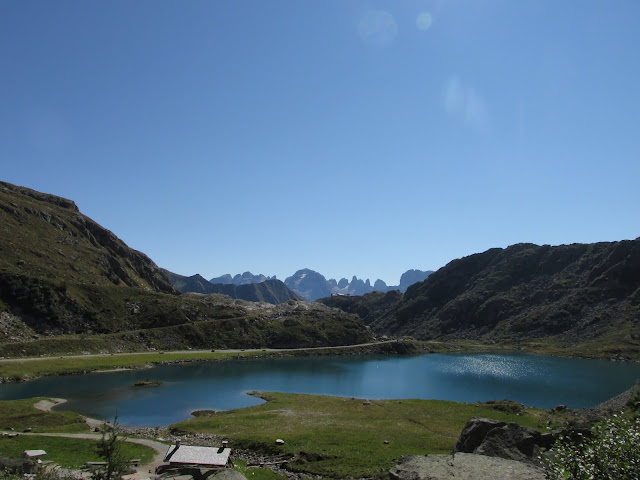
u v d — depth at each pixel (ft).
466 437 131.75
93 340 578.25
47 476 110.93
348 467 160.15
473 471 84.33
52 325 595.88
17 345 496.23
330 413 270.05
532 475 81.71
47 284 638.53
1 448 168.76
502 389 428.56
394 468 90.48
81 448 171.53
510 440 118.01
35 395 335.88
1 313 555.28
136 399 333.01
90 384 391.04
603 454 56.65
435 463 89.35
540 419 238.89
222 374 492.54
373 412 274.57
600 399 375.86
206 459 139.03
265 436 205.26
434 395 398.62
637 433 55.57
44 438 185.06
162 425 254.27
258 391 375.25
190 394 360.28
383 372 549.13
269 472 153.07
